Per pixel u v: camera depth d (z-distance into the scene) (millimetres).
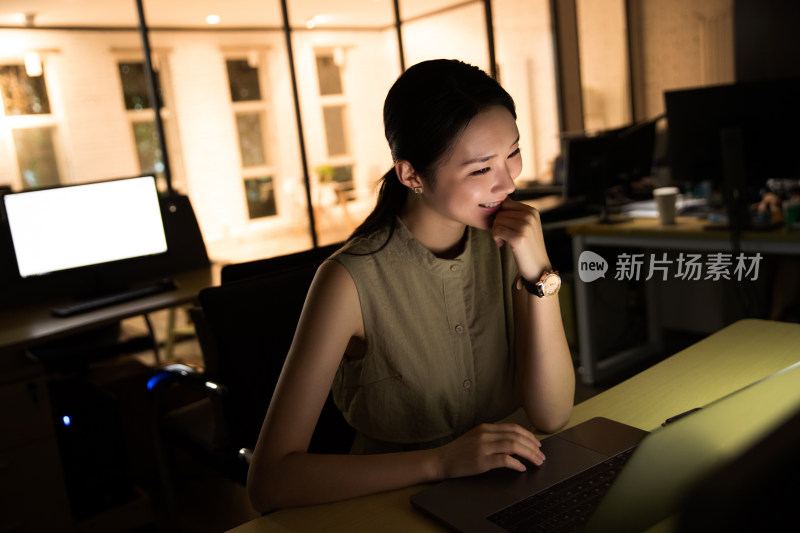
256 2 8281
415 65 990
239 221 10023
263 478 898
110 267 2641
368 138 11336
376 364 1056
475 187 952
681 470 487
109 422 2201
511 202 1055
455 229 1082
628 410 1081
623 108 7352
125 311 2338
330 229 10195
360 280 1017
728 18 6426
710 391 1126
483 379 1129
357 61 11055
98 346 2746
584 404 1122
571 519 746
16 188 8156
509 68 9070
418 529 792
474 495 826
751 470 432
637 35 7156
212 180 9766
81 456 2145
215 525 2256
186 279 2855
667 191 2750
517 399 1195
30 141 8281
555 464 883
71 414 2123
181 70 9398
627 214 3168
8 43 7930
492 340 1131
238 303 1326
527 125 9031
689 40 6770
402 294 1043
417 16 10086
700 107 2668
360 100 11180
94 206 2600
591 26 7414
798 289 3047
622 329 3582
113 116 8852
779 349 1293
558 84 6477
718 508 432
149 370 2695
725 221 2576
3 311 2602
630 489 530
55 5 7230
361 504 864
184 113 9469
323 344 978
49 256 2510
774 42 5703
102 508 2188
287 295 1374
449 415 1091
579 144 3318
